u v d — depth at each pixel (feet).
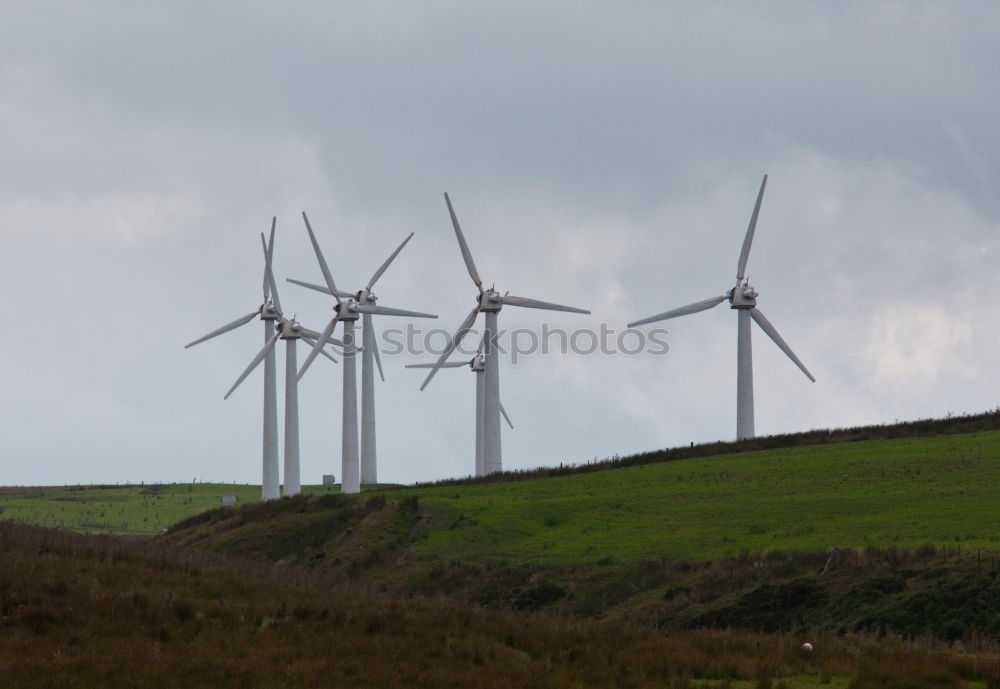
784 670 432.25
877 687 401.08
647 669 426.10
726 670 427.33
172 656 413.59
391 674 403.54
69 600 484.33
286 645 442.09
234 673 398.01
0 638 428.56
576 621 537.65
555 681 402.11
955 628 542.16
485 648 447.83
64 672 388.78
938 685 405.59
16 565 542.16
